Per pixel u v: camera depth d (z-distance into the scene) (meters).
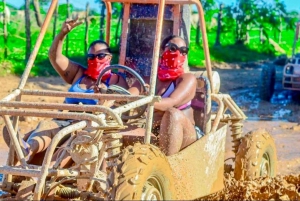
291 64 14.77
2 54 20.52
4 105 4.84
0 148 8.91
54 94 5.07
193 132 5.17
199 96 5.76
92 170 4.71
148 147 4.39
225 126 5.70
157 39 4.99
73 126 4.39
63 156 4.91
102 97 4.95
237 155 5.96
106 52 5.93
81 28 25.70
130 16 6.62
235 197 5.27
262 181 5.52
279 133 10.58
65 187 4.82
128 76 6.53
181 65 5.53
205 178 5.18
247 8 33.41
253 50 31.91
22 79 5.27
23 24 25.00
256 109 13.66
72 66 6.09
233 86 18.38
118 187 4.10
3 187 4.79
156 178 4.40
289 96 15.84
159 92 5.51
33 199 4.31
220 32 33.28
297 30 15.34
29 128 10.42
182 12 6.50
